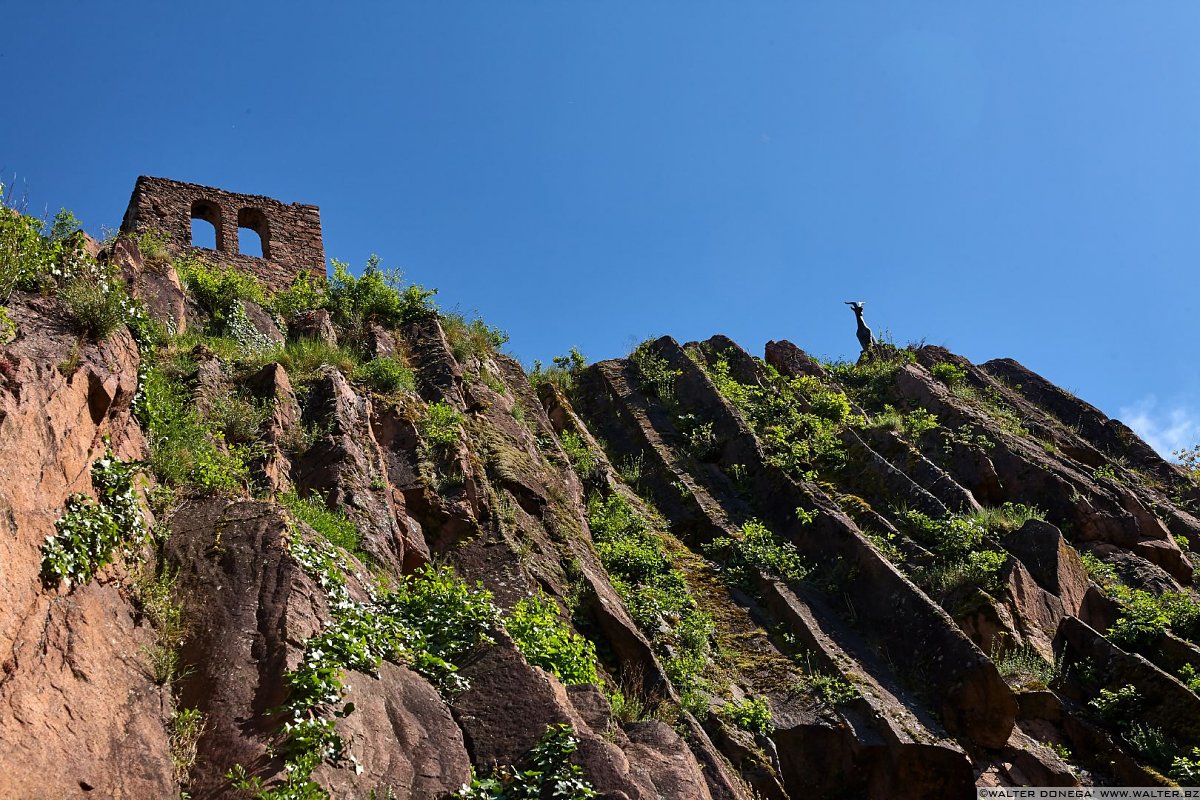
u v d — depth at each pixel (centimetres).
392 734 938
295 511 1216
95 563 909
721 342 2716
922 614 1530
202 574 1013
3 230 1083
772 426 2188
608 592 1448
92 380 1012
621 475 2022
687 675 1376
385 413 1573
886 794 1298
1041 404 2700
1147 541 2025
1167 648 1631
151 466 1127
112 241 1588
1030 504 2100
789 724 1349
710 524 1833
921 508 1911
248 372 1497
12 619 778
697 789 1017
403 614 1141
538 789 941
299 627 964
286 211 2520
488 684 1055
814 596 1639
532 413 1962
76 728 784
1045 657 1567
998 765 1366
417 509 1416
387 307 2100
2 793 693
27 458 860
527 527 1466
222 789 817
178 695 901
